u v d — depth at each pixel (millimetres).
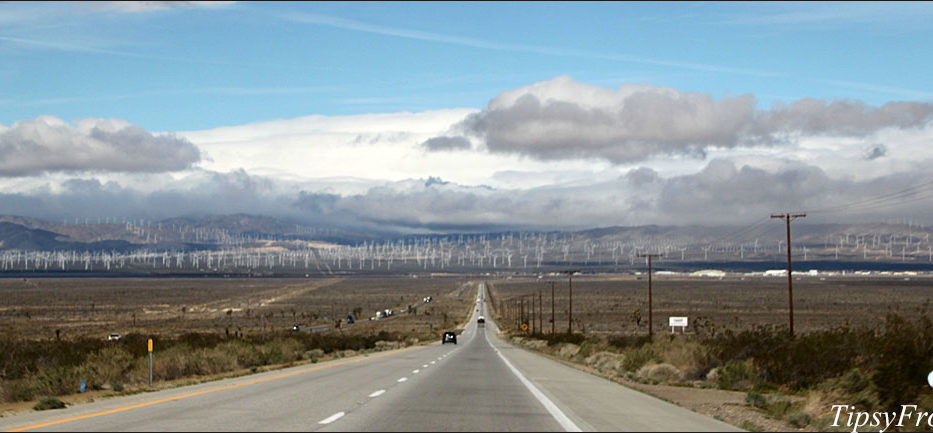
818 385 26156
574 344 77250
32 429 14828
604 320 158750
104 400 22406
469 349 71000
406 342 92688
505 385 26953
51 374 27453
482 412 18438
